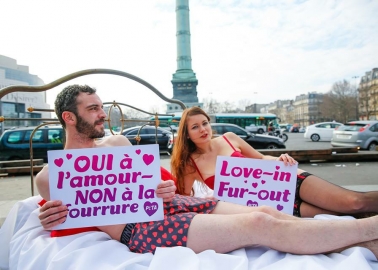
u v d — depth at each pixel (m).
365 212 2.03
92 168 1.82
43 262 1.58
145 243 1.67
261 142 12.51
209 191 2.85
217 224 1.59
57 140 10.24
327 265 1.36
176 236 1.63
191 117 2.63
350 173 6.94
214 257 1.45
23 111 36.66
